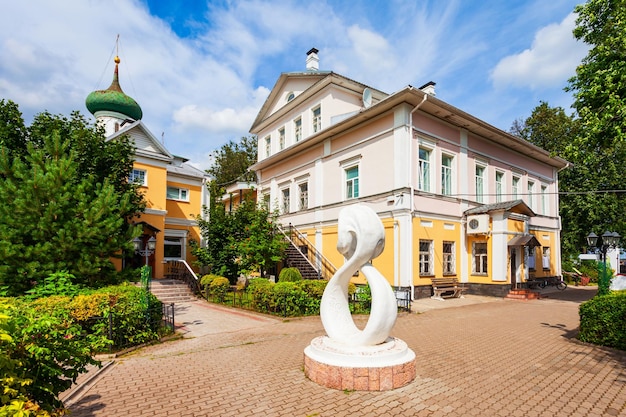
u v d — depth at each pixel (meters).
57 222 8.68
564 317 11.20
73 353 3.52
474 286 16.81
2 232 8.17
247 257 16.59
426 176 16.06
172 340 8.16
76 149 11.04
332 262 18.33
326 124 19.69
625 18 10.19
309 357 5.37
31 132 11.16
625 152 14.90
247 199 20.83
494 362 6.33
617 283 20.23
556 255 23.55
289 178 22.38
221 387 5.12
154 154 17.81
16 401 2.61
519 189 21.11
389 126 15.62
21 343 3.05
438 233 15.94
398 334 8.71
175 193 21.22
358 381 4.88
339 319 5.71
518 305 13.88
